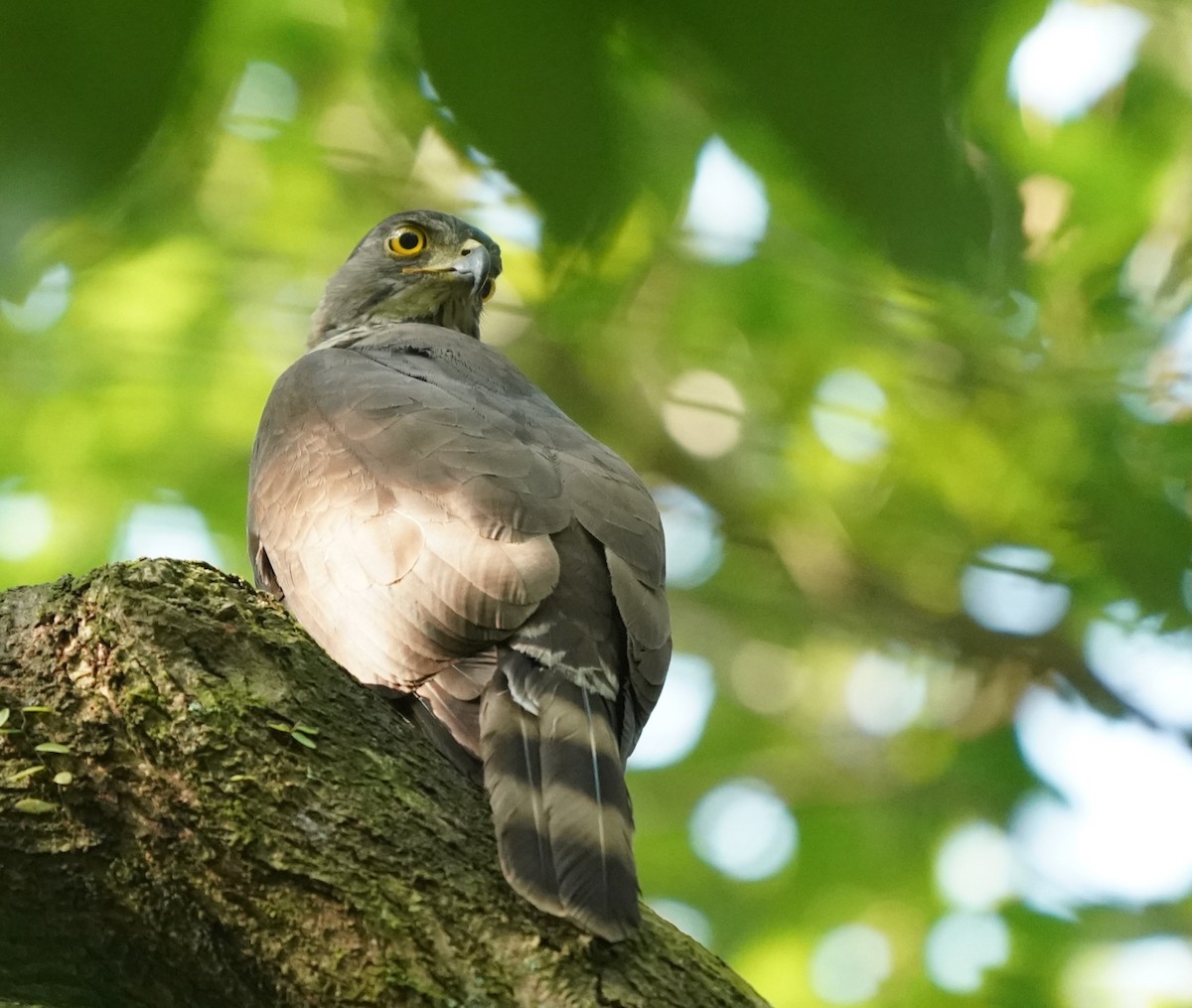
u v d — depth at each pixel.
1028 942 16.77
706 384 17.84
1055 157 13.04
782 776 18.62
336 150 13.05
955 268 3.31
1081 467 16.66
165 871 6.29
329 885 6.20
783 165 3.55
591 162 3.40
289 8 7.54
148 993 6.46
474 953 6.18
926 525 18.03
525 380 10.75
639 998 6.15
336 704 6.65
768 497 18.55
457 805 6.61
